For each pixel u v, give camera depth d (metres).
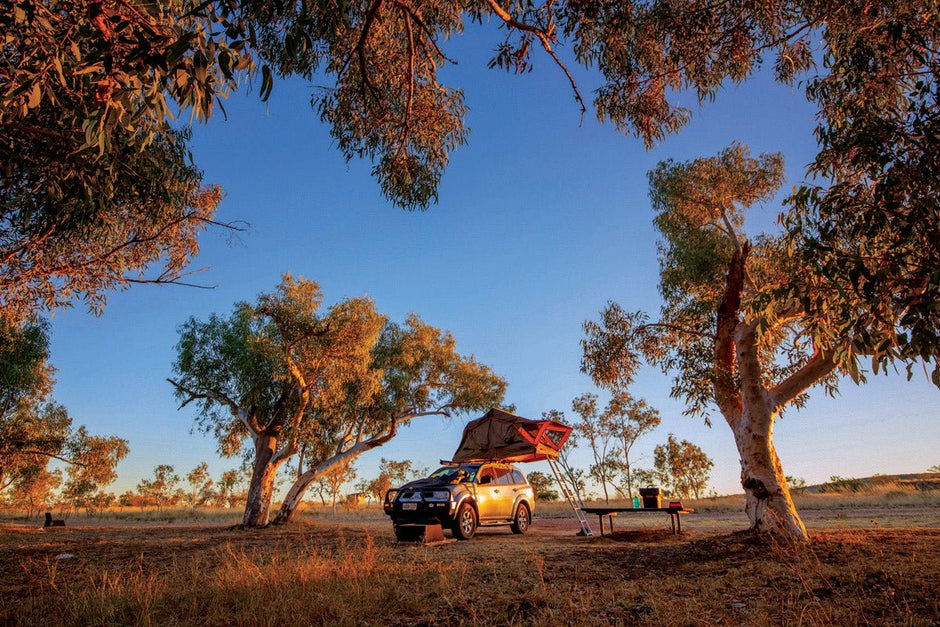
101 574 8.27
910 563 6.46
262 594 6.03
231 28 3.37
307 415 23.02
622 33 7.59
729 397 10.00
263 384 22.39
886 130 4.04
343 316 22.83
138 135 6.29
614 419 29.95
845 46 6.54
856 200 4.08
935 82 4.13
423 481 13.88
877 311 3.86
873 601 5.01
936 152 3.77
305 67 7.48
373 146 8.27
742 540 8.81
